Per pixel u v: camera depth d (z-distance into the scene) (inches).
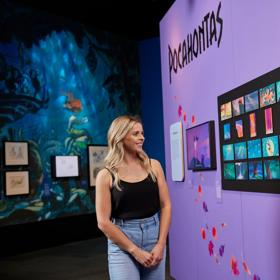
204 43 142.2
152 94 360.5
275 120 94.5
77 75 322.3
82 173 320.8
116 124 90.4
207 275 144.1
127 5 298.4
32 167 285.1
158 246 86.7
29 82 287.1
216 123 132.7
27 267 227.8
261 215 103.5
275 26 95.3
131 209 86.4
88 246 288.5
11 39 278.2
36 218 285.3
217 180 132.9
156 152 353.1
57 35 310.2
